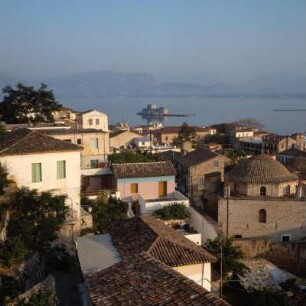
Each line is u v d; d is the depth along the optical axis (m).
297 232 51.75
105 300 18.70
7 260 30.39
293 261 47.47
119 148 105.31
